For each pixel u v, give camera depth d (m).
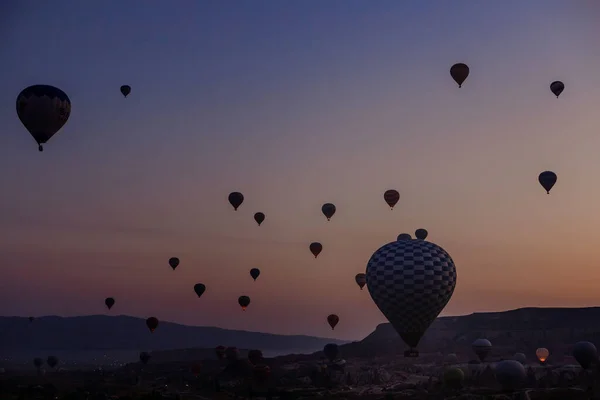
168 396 101.06
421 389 101.62
